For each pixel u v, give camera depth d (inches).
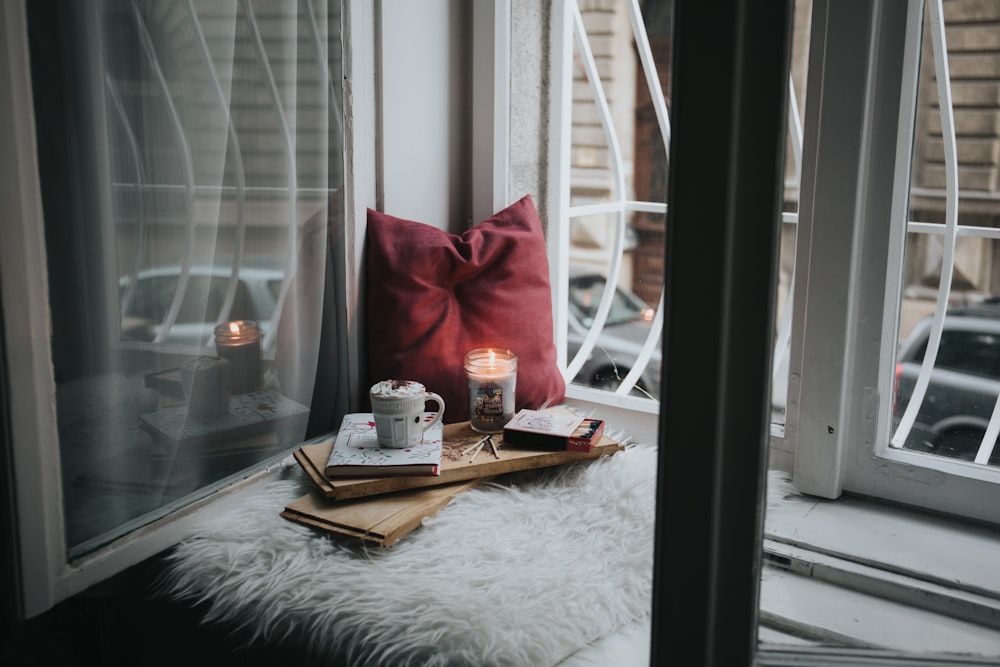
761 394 26.1
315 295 53.8
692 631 28.2
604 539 44.1
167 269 43.9
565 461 50.2
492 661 35.2
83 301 40.0
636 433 61.5
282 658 39.1
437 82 61.4
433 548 42.5
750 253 25.5
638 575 41.3
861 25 42.2
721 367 26.1
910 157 45.2
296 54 49.8
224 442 48.8
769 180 24.9
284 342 51.9
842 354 46.6
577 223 150.4
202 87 44.2
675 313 26.4
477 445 50.7
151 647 43.1
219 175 45.9
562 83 65.9
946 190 47.1
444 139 63.1
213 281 46.7
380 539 41.8
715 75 24.5
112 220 40.8
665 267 26.4
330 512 44.5
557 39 65.2
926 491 47.3
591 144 146.3
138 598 43.0
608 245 148.5
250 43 46.6
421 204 61.9
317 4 50.8
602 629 37.9
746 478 26.8
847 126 43.4
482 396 52.9
